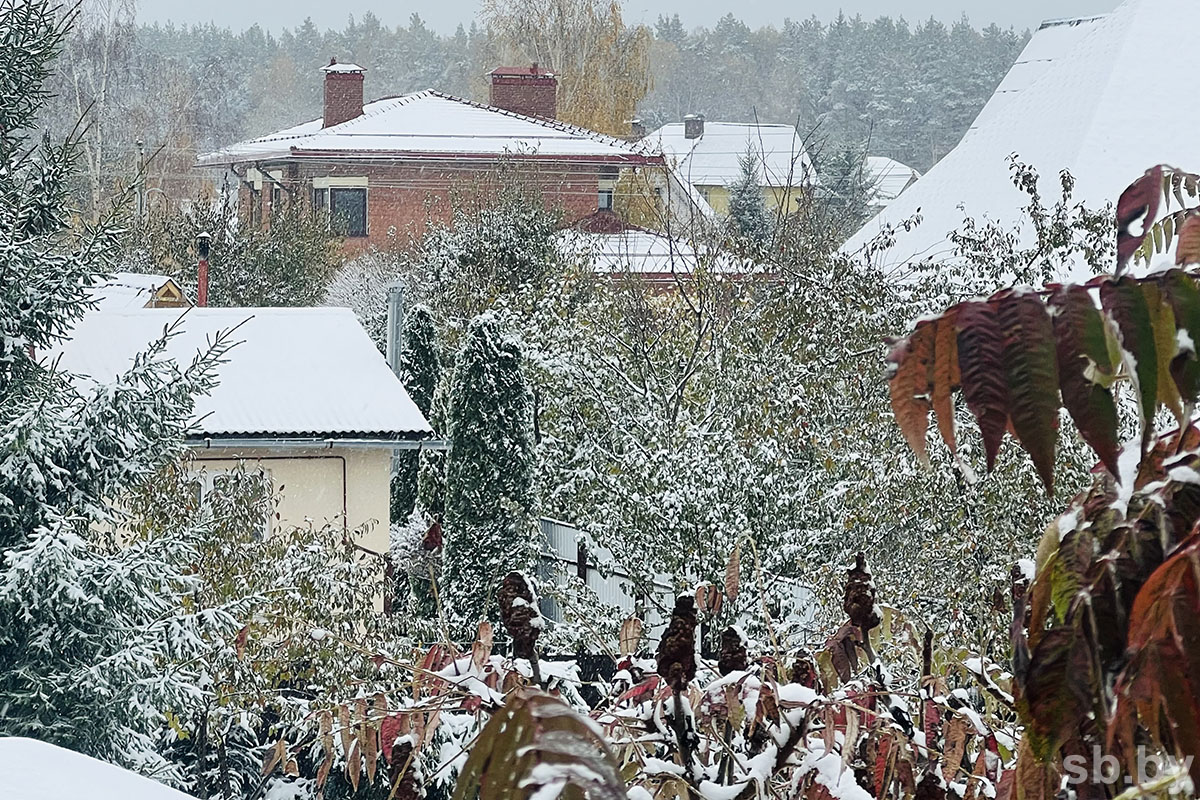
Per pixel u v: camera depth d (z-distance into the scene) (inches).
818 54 4195.4
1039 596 57.2
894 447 514.0
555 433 625.3
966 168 1035.9
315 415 713.6
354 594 503.8
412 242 1487.5
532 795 44.8
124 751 445.7
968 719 148.3
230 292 1425.9
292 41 5128.0
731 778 142.1
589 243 919.0
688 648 133.4
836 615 433.7
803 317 604.4
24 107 517.7
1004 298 50.5
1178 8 1022.4
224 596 495.8
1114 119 960.9
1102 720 53.7
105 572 440.8
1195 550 49.4
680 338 640.4
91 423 476.1
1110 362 50.2
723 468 526.6
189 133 2342.5
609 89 2198.6
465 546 703.1
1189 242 70.1
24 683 431.8
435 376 1016.2
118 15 1958.7
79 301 508.4
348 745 152.9
